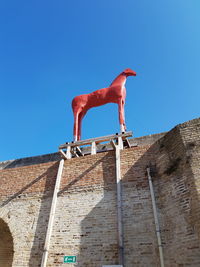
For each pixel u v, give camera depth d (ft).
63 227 24.27
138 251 20.30
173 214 20.27
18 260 24.08
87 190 26.00
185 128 22.74
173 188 21.27
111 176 25.95
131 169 25.50
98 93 35.78
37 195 28.48
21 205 28.45
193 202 18.74
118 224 22.02
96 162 28.02
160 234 20.24
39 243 24.36
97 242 22.13
